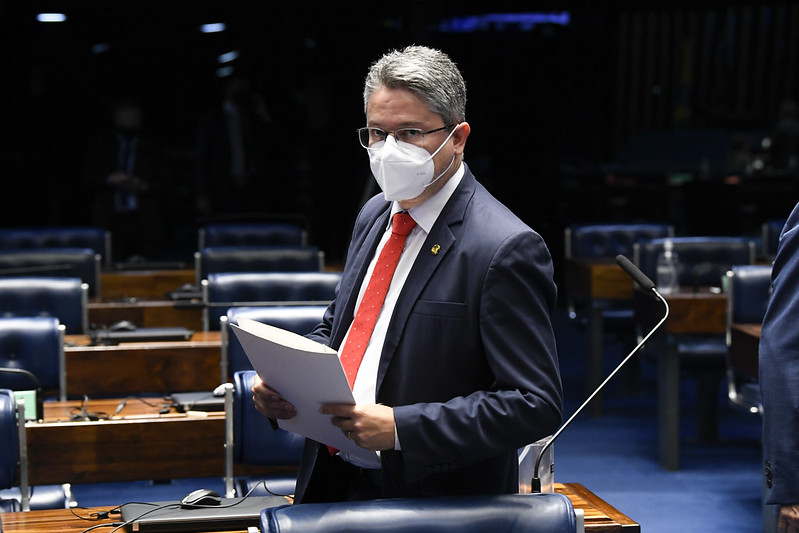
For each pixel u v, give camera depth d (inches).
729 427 458.0
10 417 207.8
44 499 246.4
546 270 132.9
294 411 135.8
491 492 137.0
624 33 925.8
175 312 403.2
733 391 346.0
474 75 914.1
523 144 905.5
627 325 488.4
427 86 132.0
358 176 808.9
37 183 906.1
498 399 127.3
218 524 173.3
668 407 391.2
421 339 133.5
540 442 175.9
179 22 872.9
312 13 847.7
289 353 122.3
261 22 863.1
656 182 816.3
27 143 900.6
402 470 133.0
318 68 871.7
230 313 281.1
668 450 392.2
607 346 624.1
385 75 134.1
